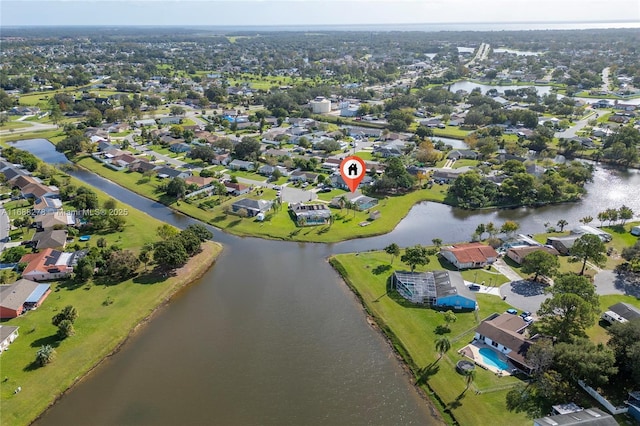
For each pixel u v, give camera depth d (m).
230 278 118.75
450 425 73.00
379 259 125.69
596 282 112.56
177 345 92.62
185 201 168.00
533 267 110.94
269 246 136.62
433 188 182.88
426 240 140.88
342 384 82.12
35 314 99.38
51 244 127.25
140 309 102.88
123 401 78.25
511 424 71.75
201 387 81.25
